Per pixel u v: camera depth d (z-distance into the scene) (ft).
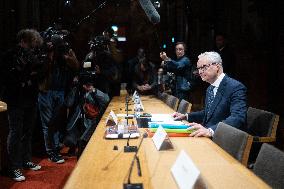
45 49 13.88
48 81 14.80
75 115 14.06
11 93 12.85
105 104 14.10
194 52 33.73
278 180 5.20
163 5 40.01
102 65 16.10
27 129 14.30
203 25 30.48
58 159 15.78
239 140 7.06
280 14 19.53
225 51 18.33
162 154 6.54
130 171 5.16
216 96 10.21
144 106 14.78
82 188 4.72
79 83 13.98
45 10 30.07
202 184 4.72
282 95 19.51
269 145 5.78
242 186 4.76
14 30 22.35
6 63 12.68
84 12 39.24
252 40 21.98
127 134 8.21
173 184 4.83
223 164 5.85
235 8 24.38
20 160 13.34
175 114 11.00
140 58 21.13
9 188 12.34
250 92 21.68
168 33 40.19
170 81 19.85
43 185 12.69
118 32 42.63
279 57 19.70
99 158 6.27
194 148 7.04
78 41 38.27
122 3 41.96
